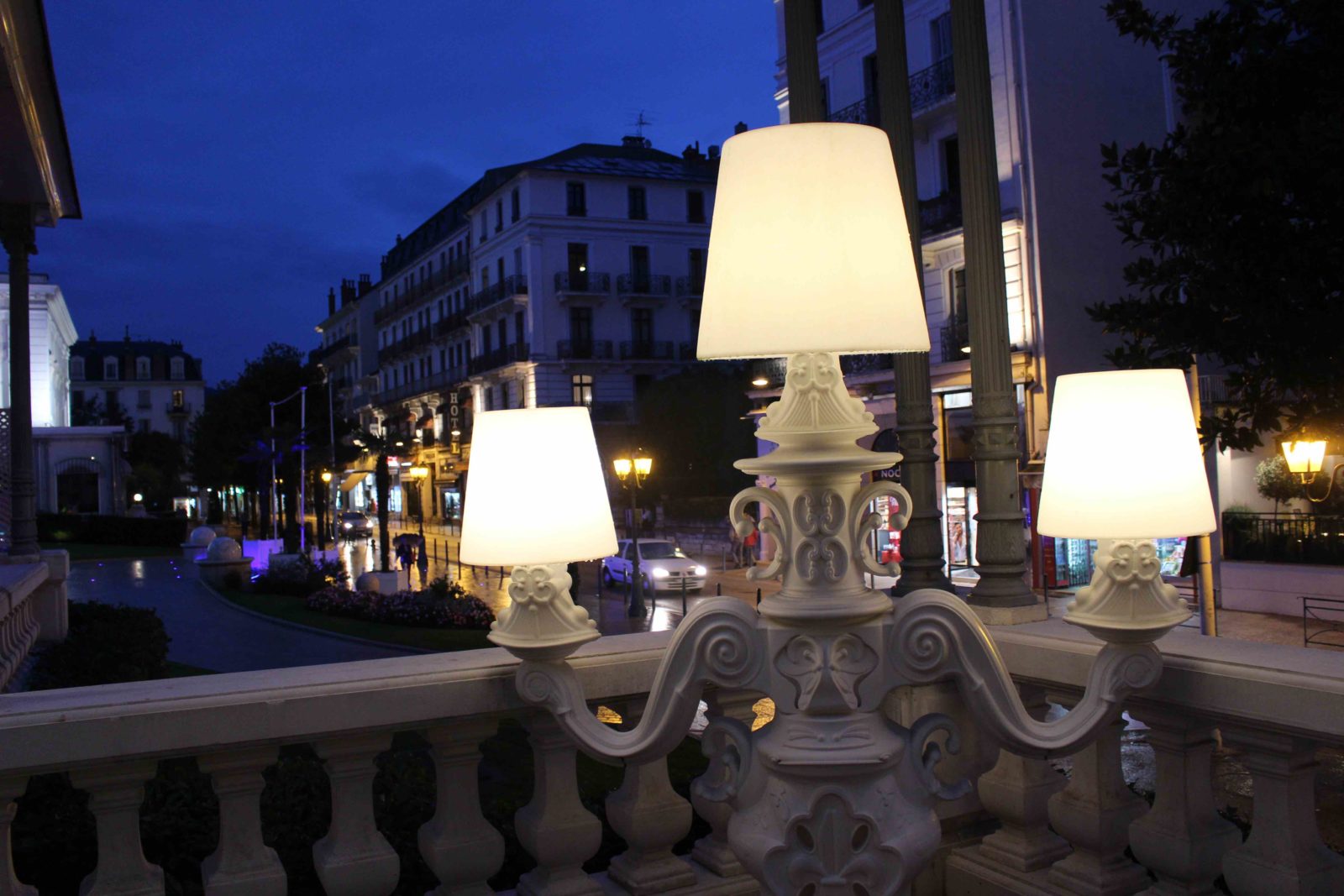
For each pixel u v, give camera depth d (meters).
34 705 2.53
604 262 53.81
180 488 87.12
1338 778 6.59
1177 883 2.79
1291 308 6.00
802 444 2.04
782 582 2.14
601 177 53.59
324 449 53.44
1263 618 17.50
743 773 2.15
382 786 3.83
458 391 62.78
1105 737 2.96
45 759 2.46
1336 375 5.84
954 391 24.72
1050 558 21.75
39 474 45.06
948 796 2.10
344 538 57.97
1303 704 2.36
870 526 2.07
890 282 1.98
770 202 1.95
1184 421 2.29
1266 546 18.42
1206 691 2.56
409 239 75.50
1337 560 17.48
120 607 15.45
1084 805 2.99
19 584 8.48
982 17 4.05
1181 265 6.53
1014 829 3.28
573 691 2.34
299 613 21.91
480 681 2.84
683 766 5.28
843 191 1.95
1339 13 6.07
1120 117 23.59
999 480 3.78
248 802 2.74
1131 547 2.21
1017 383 22.59
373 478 71.00
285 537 41.12
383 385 81.69
